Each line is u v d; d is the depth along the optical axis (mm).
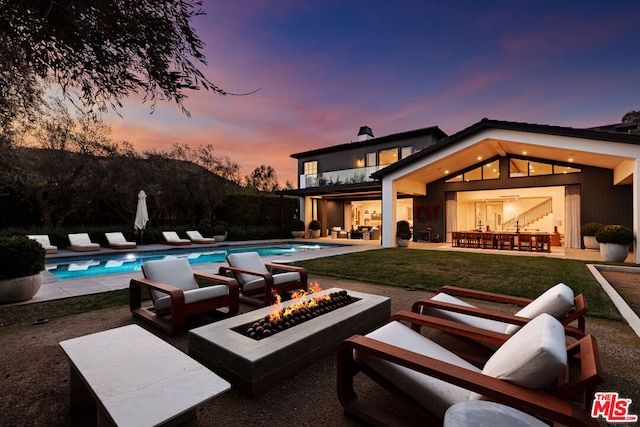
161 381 1619
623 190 11117
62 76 1998
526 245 12695
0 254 4355
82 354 1931
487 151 12766
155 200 15234
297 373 2553
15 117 2674
